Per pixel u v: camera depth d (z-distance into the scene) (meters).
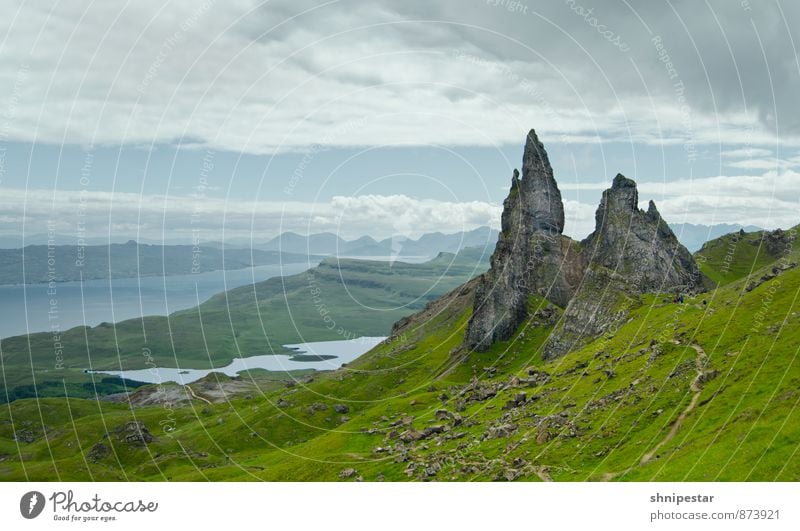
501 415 145.88
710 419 101.56
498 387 173.00
